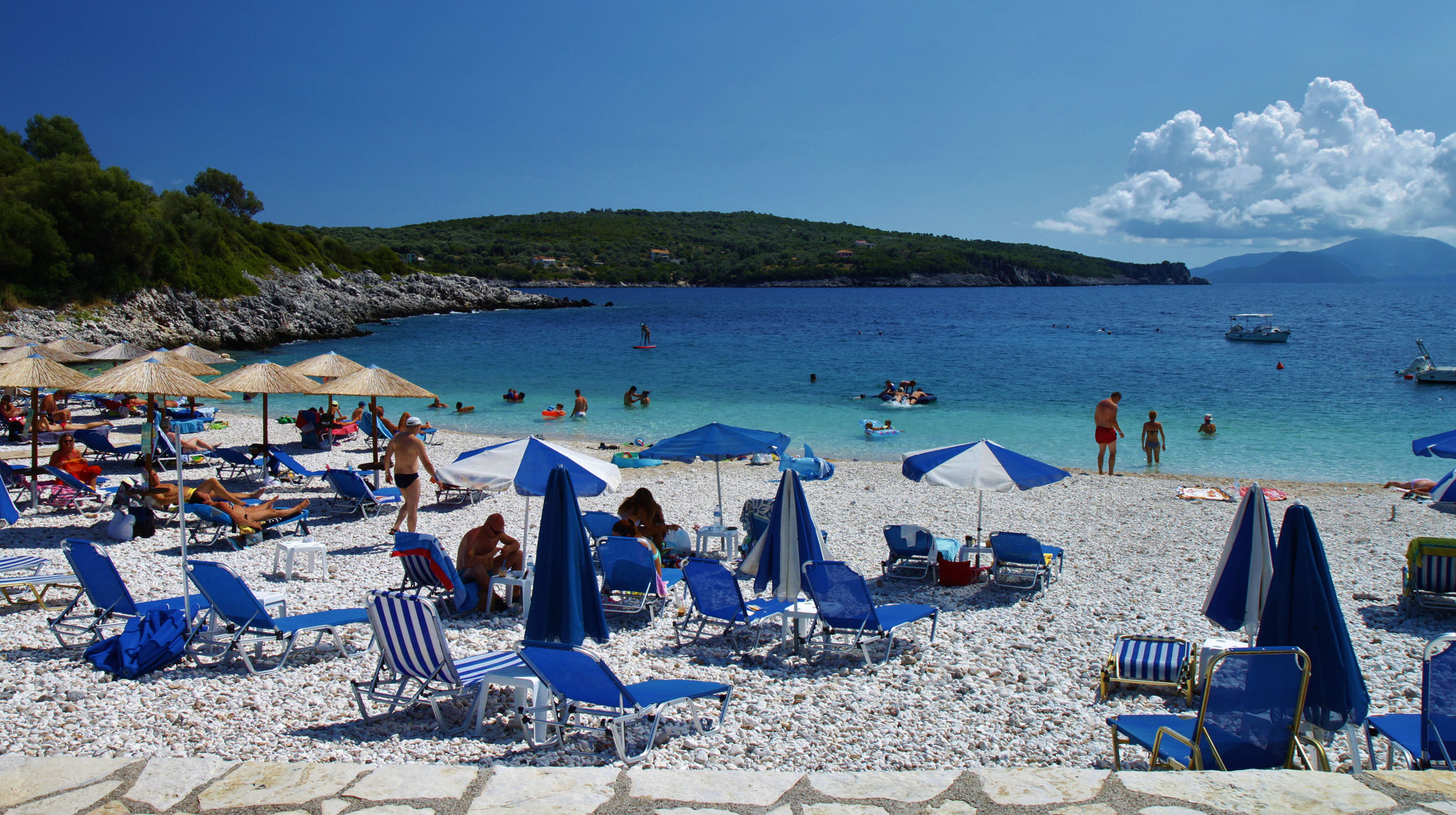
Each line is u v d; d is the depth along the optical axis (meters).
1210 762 3.99
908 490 14.46
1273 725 4.00
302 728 5.17
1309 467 17.44
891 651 6.93
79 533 10.59
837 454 18.95
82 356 18.33
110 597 6.49
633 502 9.61
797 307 107.25
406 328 67.12
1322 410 24.53
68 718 5.24
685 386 31.58
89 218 49.31
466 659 5.48
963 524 11.98
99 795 3.27
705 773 3.45
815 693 6.00
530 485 7.77
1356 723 4.67
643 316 84.50
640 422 23.69
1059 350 45.19
